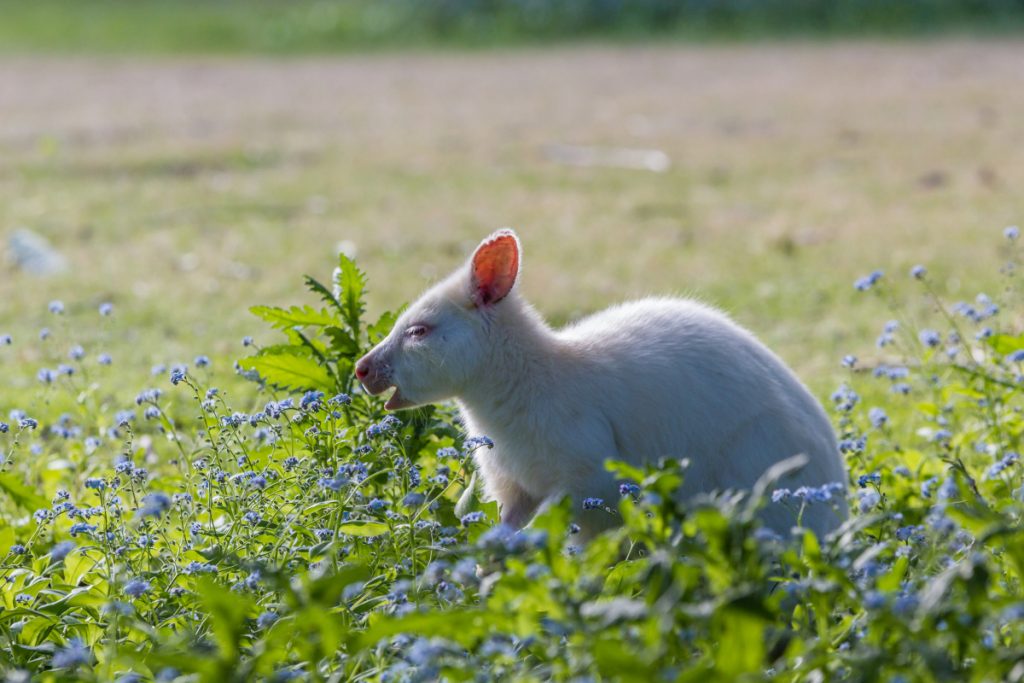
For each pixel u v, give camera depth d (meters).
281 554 6.62
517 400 7.47
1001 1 45.09
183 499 7.20
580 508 7.32
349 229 19.16
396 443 7.58
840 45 42.19
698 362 7.41
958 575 4.94
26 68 42.38
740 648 4.59
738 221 19.27
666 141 26.81
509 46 45.34
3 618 6.34
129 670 5.87
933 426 9.85
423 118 30.80
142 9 55.25
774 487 7.08
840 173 22.88
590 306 14.77
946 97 31.05
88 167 24.44
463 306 7.60
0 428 7.89
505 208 20.56
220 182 23.14
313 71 40.81
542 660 5.48
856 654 4.95
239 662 5.50
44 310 14.91
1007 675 4.97
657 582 5.05
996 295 13.94
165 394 11.45
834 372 12.27
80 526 6.73
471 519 6.58
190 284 16.12
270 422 7.95
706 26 46.09
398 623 4.98
